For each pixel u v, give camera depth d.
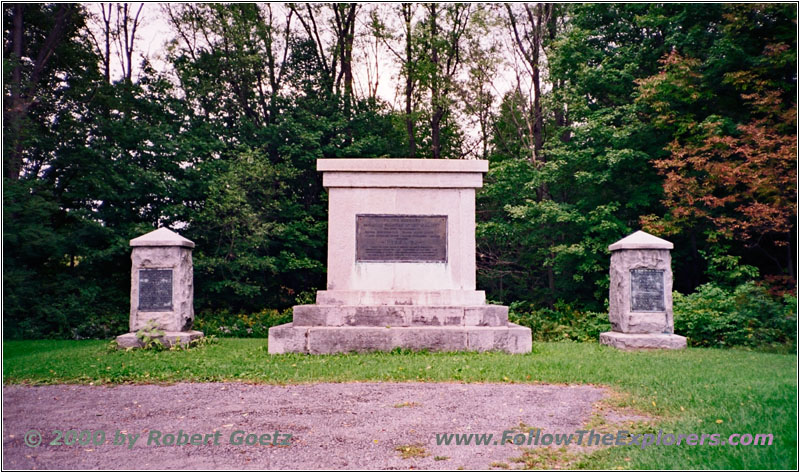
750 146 15.30
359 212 11.40
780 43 15.05
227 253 20.14
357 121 23.38
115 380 7.95
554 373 8.08
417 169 11.42
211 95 22.78
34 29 19.19
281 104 23.17
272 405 6.48
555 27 24.70
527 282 23.94
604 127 18.25
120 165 18.75
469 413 6.07
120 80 21.09
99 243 19.17
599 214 18.41
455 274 11.30
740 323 12.46
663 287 11.77
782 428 5.32
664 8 18.53
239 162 20.38
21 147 17.17
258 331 16.00
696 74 16.50
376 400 6.65
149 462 4.71
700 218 17.58
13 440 5.32
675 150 16.72
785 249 17.70
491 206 23.44
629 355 9.99
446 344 10.31
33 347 12.68
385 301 11.04
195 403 6.62
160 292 11.65
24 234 15.98
